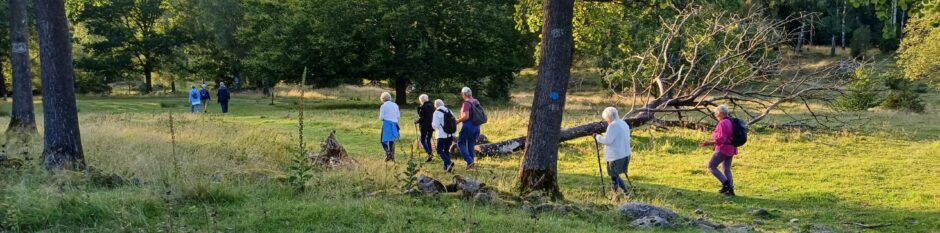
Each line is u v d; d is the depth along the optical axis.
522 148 14.99
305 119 23.38
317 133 18.45
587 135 15.34
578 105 33.16
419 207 6.76
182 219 5.77
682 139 16.61
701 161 13.77
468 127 12.04
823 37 68.38
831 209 9.20
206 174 8.49
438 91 39.69
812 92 18.38
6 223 5.29
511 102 40.84
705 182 11.48
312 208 6.24
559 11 8.70
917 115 25.09
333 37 35.44
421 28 36.34
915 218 8.53
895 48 58.41
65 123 8.30
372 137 17.67
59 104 8.27
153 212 6.03
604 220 6.96
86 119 20.98
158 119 21.06
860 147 15.73
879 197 10.12
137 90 58.34
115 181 7.43
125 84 65.44
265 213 5.90
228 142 13.23
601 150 15.06
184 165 9.05
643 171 12.56
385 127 12.23
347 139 17.16
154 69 57.19
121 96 49.22
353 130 19.41
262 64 36.69
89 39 54.34
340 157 11.32
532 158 8.87
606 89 40.09
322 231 5.64
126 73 56.56
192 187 6.67
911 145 16.05
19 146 10.89
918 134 18.22
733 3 11.98
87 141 11.62
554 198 8.63
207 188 6.65
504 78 40.75
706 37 16.53
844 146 15.86
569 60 8.85
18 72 14.41
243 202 6.55
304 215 6.00
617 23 14.61
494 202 7.28
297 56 35.94
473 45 37.84
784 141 16.64
